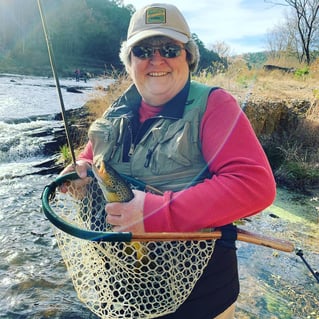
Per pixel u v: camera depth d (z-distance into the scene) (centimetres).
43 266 377
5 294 329
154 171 145
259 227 463
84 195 167
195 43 163
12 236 438
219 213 125
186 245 139
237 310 298
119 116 161
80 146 808
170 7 153
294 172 638
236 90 893
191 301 145
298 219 495
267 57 1908
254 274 354
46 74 4641
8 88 2348
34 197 584
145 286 142
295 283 342
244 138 133
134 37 153
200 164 144
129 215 128
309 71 1491
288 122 772
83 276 147
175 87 150
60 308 313
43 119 1295
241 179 125
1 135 980
